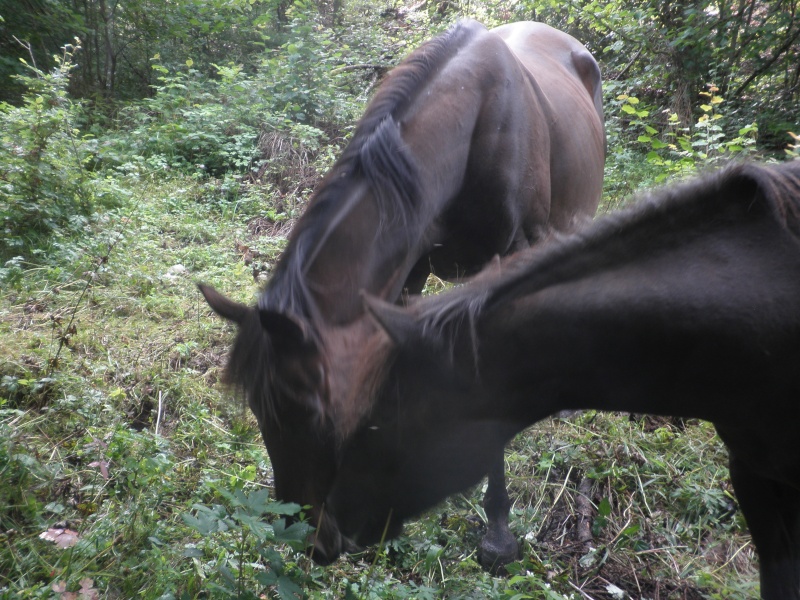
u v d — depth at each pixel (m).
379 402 1.95
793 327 1.94
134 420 3.72
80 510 2.95
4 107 6.51
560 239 2.04
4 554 2.62
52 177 5.68
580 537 3.27
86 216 5.82
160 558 2.57
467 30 3.34
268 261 5.67
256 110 7.99
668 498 3.47
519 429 2.09
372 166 2.55
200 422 3.67
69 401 3.56
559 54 4.64
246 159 7.35
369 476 2.08
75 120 8.01
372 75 9.18
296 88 8.23
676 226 2.00
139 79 10.93
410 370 1.92
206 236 6.05
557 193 3.74
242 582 2.44
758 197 1.94
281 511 2.10
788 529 2.36
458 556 3.09
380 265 2.54
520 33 4.72
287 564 2.44
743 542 3.22
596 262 1.99
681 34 7.66
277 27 12.59
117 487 3.07
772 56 7.95
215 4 10.80
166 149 7.62
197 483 3.20
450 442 2.01
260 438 3.64
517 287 1.97
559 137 3.72
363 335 2.29
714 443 3.81
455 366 1.92
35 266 5.11
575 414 3.89
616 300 1.94
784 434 2.06
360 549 2.32
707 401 2.07
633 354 1.99
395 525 2.19
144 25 10.76
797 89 7.64
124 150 7.70
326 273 2.36
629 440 3.77
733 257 1.97
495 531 3.12
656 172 6.40
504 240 3.21
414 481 2.07
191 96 8.70
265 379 2.13
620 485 3.55
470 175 3.08
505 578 2.99
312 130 7.54
